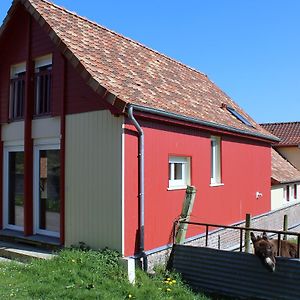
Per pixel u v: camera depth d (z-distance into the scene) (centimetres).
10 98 1105
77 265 783
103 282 727
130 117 841
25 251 923
